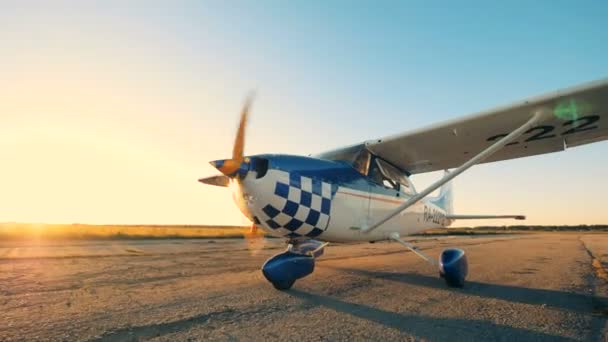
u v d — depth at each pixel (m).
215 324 2.60
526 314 3.07
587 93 4.19
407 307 3.27
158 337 2.30
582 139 5.67
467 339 2.37
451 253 4.60
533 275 5.55
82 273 5.11
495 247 13.23
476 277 5.30
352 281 4.70
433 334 2.46
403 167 6.64
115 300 3.37
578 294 4.05
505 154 6.29
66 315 2.81
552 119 4.84
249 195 3.97
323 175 4.58
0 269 5.50
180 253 8.88
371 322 2.74
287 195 4.12
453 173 4.81
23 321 2.64
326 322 2.71
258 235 5.02
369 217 5.29
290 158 4.34
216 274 5.16
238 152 3.85
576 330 2.63
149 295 3.62
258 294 3.75
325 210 4.48
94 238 15.78
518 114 4.73
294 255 4.24
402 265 6.67
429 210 7.82
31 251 8.60
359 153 5.45
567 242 17.14
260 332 2.43
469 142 5.62
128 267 5.85
